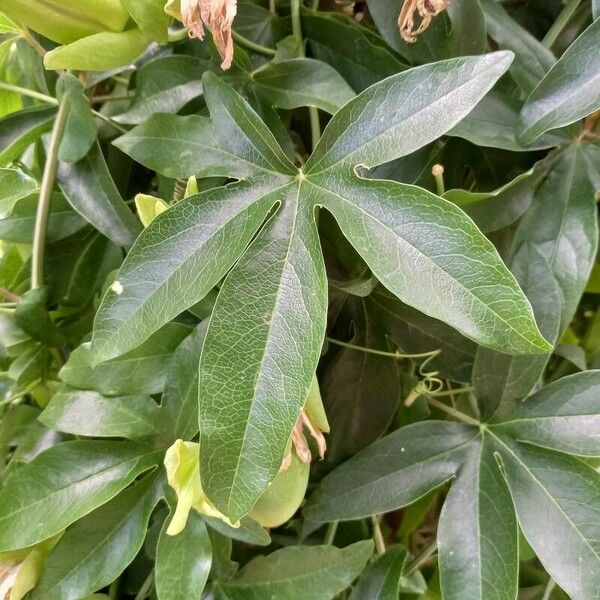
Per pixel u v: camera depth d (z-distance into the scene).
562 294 0.13
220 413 0.10
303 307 0.11
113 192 0.15
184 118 0.13
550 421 0.13
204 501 0.11
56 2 0.12
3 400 0.15
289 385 0.10
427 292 0.10
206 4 0.11
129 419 0.13
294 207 0.12
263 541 0.13
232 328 0.11
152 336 0.13
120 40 0.13
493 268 0.10
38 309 0.15
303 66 0.14
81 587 0.13
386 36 0.14
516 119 0.14
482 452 0.13
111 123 0.15
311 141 0.16
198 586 0.12
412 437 0.14
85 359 0.13
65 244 0.16
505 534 0.13
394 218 0.11
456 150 0.14
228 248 0.12
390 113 0.11
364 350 0.15
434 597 0.17
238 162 0.12
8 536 0.12
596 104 0.12
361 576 0.14
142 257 0.11
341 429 0.15
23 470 0.13
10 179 0.12
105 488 0.13
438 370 0.15
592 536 0.12
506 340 0.10
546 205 0.13
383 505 0.13
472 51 0.14
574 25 0.15
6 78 0.18
